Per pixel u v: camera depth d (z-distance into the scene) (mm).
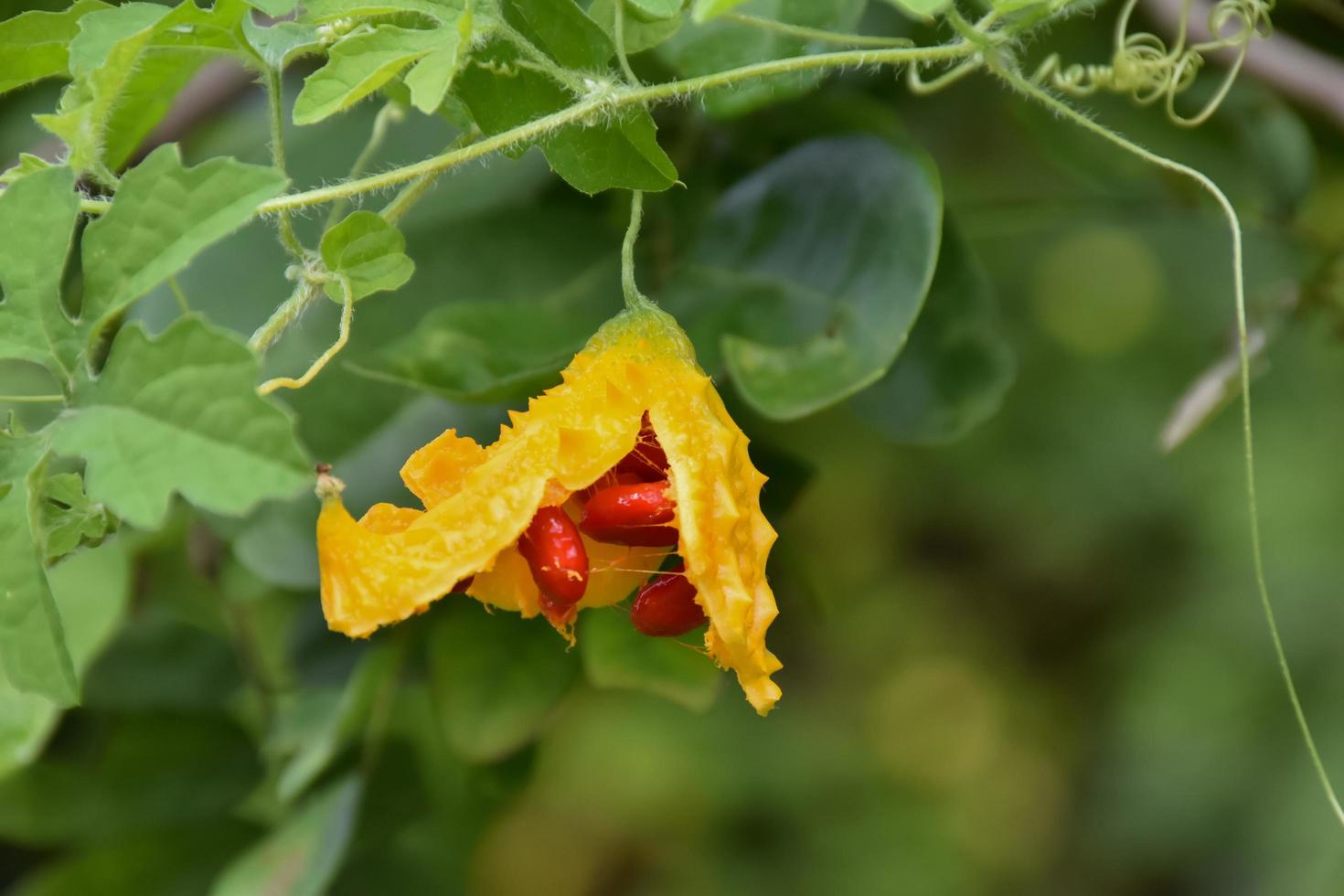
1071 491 1409
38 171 526
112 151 577
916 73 593
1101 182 684
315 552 629
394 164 634
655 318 542
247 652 690
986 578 1529
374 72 533
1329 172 745
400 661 652
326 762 663
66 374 510
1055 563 1459
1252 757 1243
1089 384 1406
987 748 1530
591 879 1508
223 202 514
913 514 1483
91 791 688
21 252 515
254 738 696
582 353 542
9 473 510
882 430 620
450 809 704
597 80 549
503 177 636
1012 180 873
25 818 683
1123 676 1425
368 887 695
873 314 592
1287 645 1242
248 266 631
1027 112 672
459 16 540
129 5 540
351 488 623
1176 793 1272
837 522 1479
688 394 537
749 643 529
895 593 1536
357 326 626
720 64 593
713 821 1468
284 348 624
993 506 1452
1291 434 1278
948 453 1433
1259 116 672
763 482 539
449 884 703
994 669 1543
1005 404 1416
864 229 599
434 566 524
